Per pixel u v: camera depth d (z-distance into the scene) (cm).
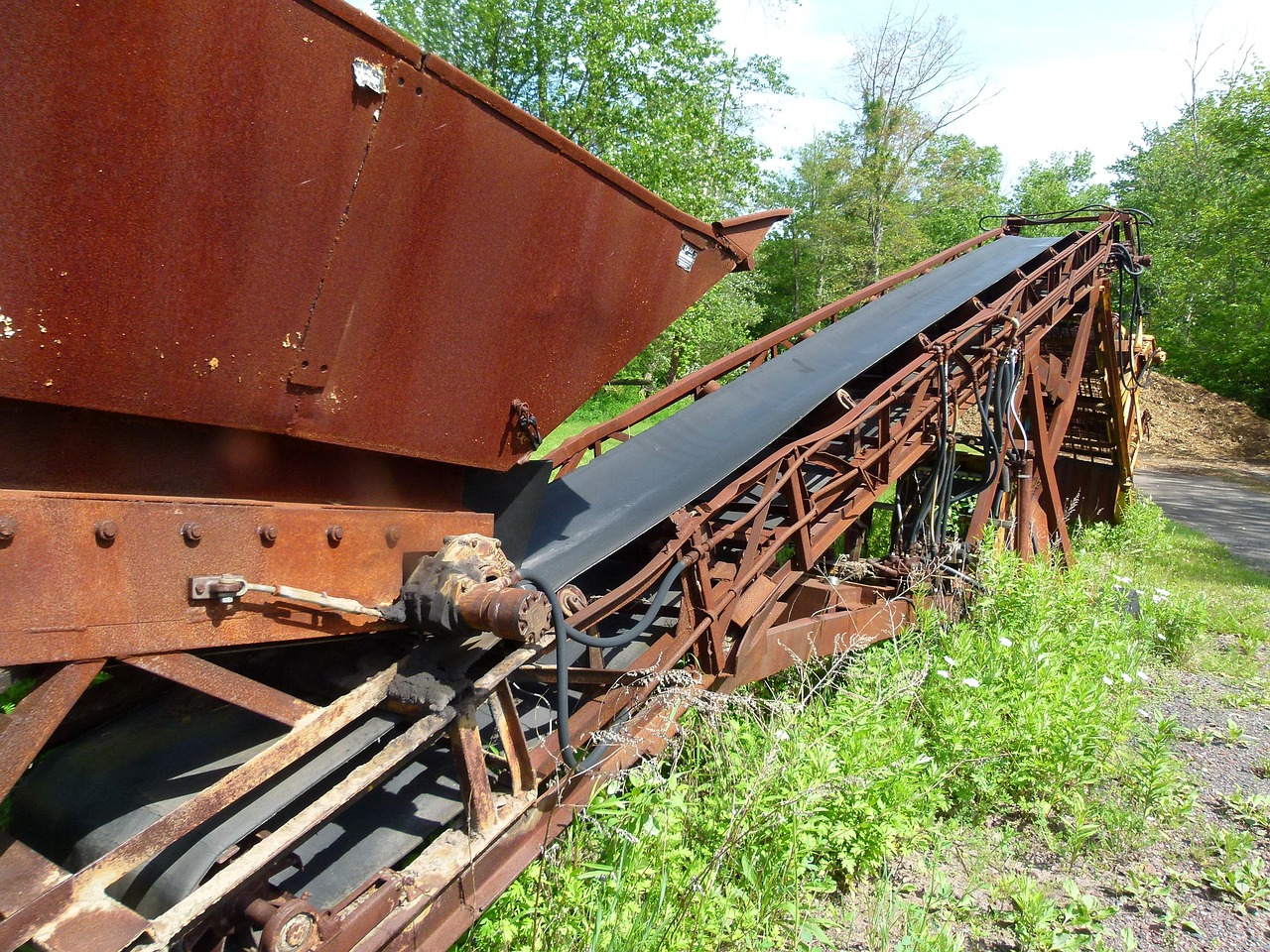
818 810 369
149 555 202
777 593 481
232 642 224
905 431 581
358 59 212
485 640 297
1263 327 3353
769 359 673
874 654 534
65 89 165
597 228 315
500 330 293
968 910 371
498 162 263
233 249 204
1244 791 488
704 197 2181
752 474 441
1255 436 3022
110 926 192
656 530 432
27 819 262
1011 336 677
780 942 335
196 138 189
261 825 242
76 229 175
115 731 288
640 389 2955
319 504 260
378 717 287
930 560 615
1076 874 407
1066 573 741
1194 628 731
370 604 270
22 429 192
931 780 427
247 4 186
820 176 3953
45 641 182
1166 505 1872
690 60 2058
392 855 278
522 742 306
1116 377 1017
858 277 3784
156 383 200
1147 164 4669
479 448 305
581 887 306
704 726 411
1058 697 482
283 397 230
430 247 254
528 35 1902
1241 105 3225
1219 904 387
